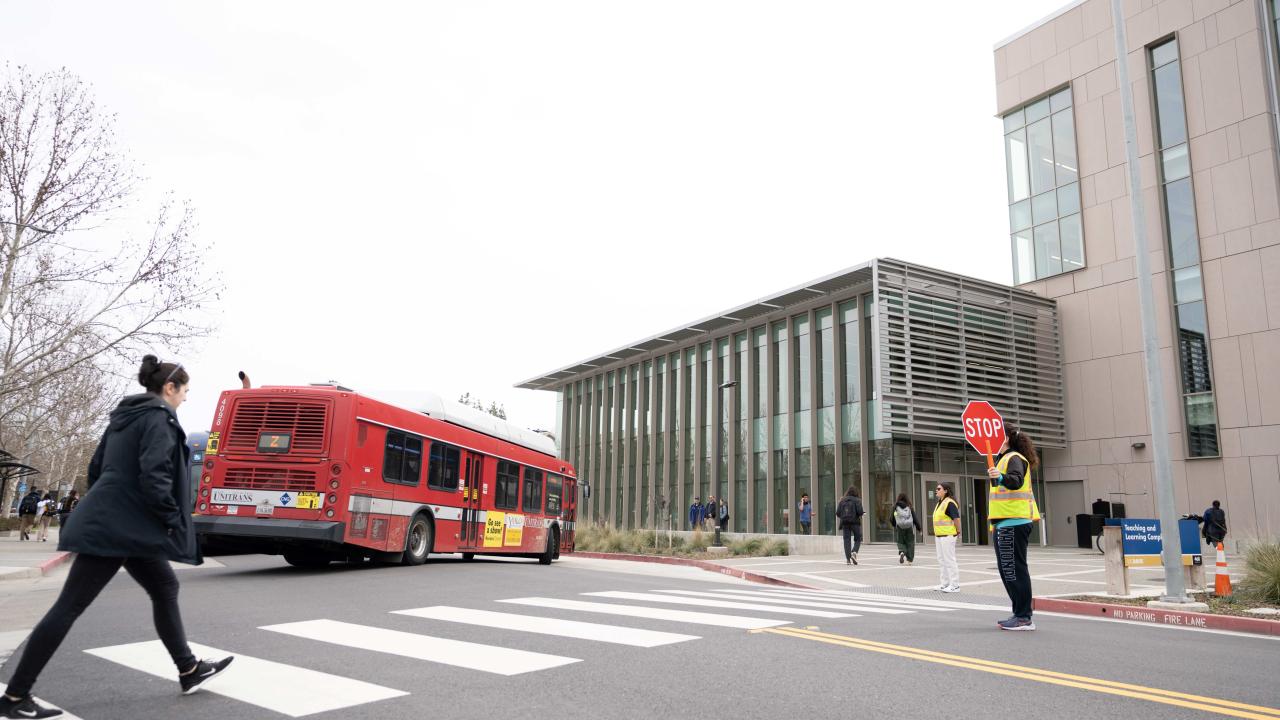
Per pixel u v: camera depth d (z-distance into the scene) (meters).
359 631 7.05
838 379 32.41
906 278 28.97
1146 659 6.54
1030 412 30.72
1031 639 7.42
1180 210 28.72
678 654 6.09
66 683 5.14
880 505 29.84
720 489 38.38
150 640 6.59
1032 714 4.58
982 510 31.08
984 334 30.27
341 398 13.30
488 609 8.55
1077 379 31.39
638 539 28.78
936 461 30.36
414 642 6.51
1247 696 5.20
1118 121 30.83
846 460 31.70
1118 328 30.25
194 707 4.57
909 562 20.45
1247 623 9.36
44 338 23.91
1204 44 28.48
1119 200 30.56
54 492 30.66
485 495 17.91
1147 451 28.92
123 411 4.81
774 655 6.11
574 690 4.97
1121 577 12.09
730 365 38.47
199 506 13.20
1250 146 27.02
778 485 35.00
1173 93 29.28
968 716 4.51
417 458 15.18
